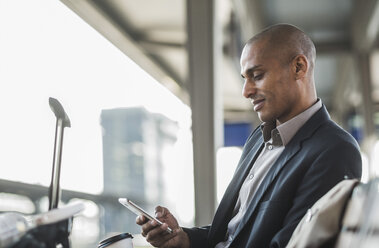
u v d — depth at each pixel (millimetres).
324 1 8055
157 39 9109
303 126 1645
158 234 1724
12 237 1042
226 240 1764
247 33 8633
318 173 1502
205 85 5566
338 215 1118
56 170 1394
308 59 1721
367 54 10172
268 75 1669
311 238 1129
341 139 1556
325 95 14320
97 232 5090
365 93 10383
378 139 11859
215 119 5578
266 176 1621
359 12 8445
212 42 5578
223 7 7938
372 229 918
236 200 1795
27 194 3656
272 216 1526
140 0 7836
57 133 1408
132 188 8414
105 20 7930
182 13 8352
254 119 13625
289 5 8172
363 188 1059
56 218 1095
